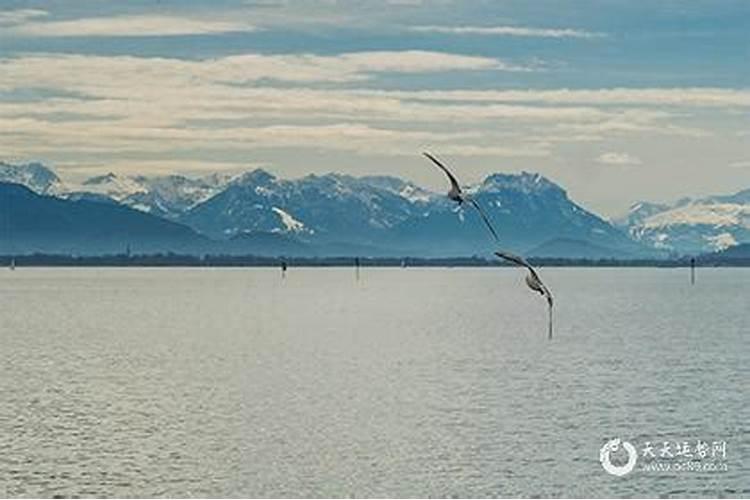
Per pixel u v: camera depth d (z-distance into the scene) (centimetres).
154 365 12250
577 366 12112
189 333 16762
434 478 7044
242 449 7700
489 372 11594
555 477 7069
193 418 8775
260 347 14462
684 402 9525
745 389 10238
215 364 12381
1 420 8631
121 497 6631
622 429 8381
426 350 13988
